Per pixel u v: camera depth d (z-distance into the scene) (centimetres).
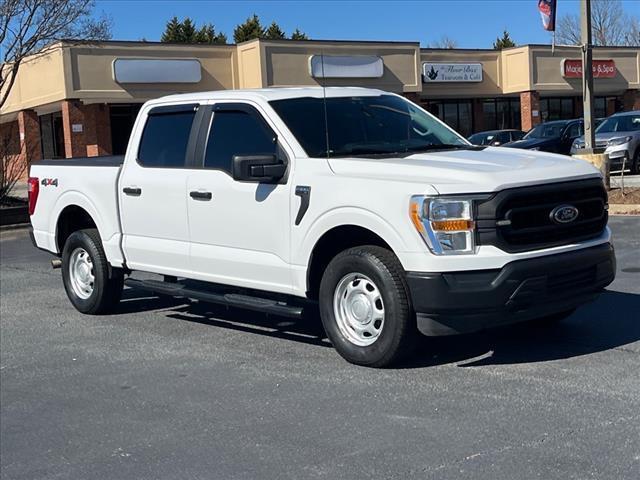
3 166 1967
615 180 1866
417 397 546
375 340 605
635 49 4291
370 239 632
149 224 767
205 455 476
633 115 2125
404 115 735
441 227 558
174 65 3095
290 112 681
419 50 3572
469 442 465
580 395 532
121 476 455
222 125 715
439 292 558
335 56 3294
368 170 611
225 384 605
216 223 700
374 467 441
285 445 481
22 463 484
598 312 767
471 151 673
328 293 627
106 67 2972
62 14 2069
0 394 617
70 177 866
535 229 575
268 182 659
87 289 876
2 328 837
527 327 711
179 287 758
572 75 4038
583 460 432
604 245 619
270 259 665
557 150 2373
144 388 610
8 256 1426
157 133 775
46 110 3438
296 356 669
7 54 2069
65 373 662
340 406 539
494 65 4012
